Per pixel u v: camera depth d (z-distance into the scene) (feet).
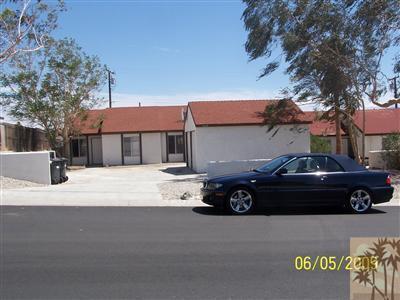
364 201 43.37
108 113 140.36
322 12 78.43
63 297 19.77
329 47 78.02
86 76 117.29
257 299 19.39
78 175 95.25
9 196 56.03
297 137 95.96
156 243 30.12
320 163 43.65
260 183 42.60
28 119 114.83
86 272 23.48
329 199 42.93
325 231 33.96
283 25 83.66
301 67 83.46
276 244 29.60
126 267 24.36
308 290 20.49
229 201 42.63
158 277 22.53
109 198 54.75
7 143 90.79
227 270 23.68
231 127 94.94
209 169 73.00
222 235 32.65
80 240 31.22
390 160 91.71
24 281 22.03
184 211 45.01
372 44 73.77
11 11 66.74
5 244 30.07
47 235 33.04
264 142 95.50
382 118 134.51
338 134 92.12
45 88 113.60
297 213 43.42
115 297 19.71
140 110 142.20
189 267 24.30
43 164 71.82
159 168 115.34
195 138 97.40
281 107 93.45
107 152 133.08
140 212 44.42
